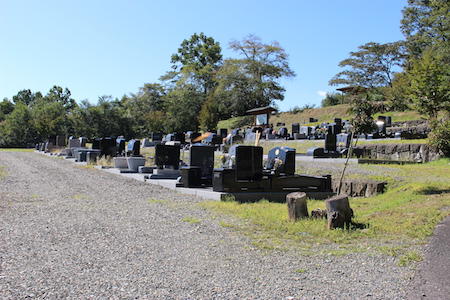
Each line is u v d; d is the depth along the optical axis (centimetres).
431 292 472
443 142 2020
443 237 710
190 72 7544
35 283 493
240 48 6919
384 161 1961
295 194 915
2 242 677
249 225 861
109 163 2380
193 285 502
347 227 814
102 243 694
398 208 1013
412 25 5734
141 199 1226
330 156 2131
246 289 490
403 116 4356
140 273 543
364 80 6812
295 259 619
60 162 2706
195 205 1124
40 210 984
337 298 463
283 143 2928
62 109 6888
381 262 596
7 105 10444
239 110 6919
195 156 1495
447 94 2530
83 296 457
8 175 1767
